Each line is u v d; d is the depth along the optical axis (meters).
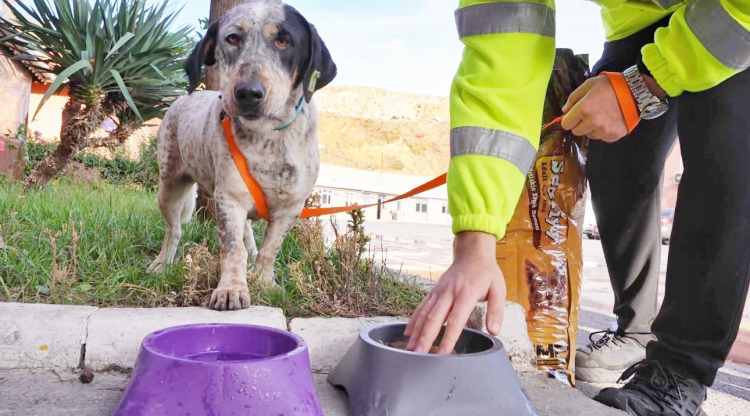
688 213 1.73
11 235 2.80
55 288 2.28
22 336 1.91
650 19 1.99
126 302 2.30
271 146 2.53
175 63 6.50
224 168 2.52
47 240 2.71
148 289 2.35
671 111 2.12
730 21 1.34
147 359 1.44
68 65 5.97
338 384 1.81
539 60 1.49
